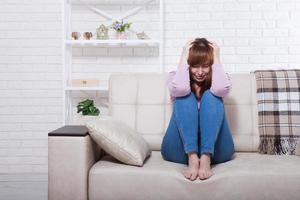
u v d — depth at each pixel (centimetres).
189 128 194
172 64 360
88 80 338
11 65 362
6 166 364
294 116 239
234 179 185
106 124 202
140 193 189
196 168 188
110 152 201
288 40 353
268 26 353
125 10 362
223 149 205
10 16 361
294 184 185
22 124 364
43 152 364
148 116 243
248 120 241
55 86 363
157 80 250
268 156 224
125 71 364
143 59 363
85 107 332
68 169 190
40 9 360
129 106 246
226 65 356
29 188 313
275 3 352
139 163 196
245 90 246
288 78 247
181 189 186
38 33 361
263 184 185
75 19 363
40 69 362
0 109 363
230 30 355
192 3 357
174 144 205
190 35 358
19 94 363
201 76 210
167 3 358
